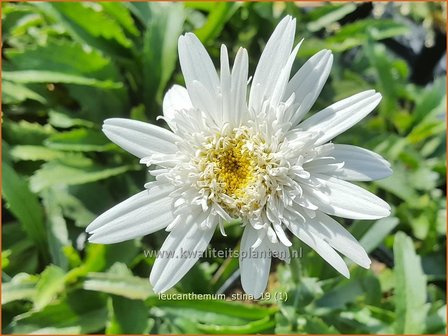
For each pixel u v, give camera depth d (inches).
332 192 5.5
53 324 7.6
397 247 7.6
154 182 5.6
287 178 5.5
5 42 9.8
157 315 7.6
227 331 7.3
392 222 7.9
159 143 5.7
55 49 8.8
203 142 5.6
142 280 7.6
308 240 5.4
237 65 5.5
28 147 8.6
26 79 8.4
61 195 8.5
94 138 8.7
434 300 8.3
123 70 10.0
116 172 8.7
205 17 10.6
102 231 5.5
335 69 10.7
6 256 7.8
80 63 8.9
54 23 9.7
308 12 11.0
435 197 9.5
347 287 7.7
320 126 5.6
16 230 8.6
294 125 5.7
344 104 5.6
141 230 5.5
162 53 9.2
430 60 12.3
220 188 5.7
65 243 8.1
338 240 5.4
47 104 9.5
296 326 7.4
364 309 7.6
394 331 7.5
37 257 8.4
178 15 9.2
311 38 10.6
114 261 8.0
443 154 10.0
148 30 9.3
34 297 7.2
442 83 10.1
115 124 5.7
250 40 10.2
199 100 5.6
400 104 11.4
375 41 10.6
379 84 10.0
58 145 8.4
